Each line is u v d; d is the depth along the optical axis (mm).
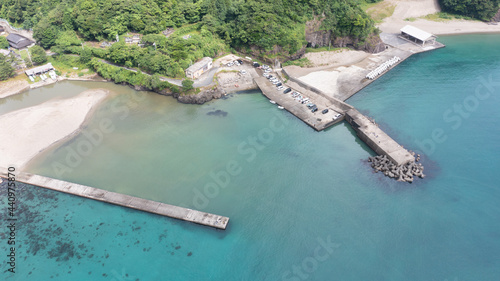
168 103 145250
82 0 179375
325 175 105062
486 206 92500
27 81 162500
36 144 122875
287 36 162750
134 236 90562
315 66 166000
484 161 106812
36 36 177625
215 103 143875
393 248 83312
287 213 93438
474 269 78125
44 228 93188
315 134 123875
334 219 91188
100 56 167500
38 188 106125
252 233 89000
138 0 174500
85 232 92000
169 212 95500
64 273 81750
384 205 94312
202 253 85375
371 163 108750
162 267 82500
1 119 134000
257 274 79688
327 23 171125
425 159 108750
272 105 141250
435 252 81938
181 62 152250
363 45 176875
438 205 93500
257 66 164000
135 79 154750
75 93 155500
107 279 80250
